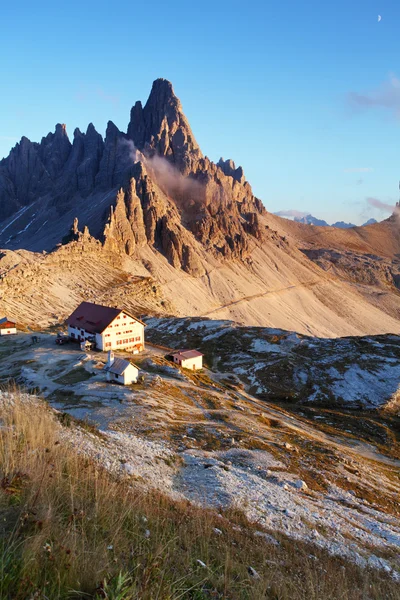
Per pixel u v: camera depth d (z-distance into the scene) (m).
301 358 119.44
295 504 26.34
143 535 11.31
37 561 7.28
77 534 9.03
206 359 125.69
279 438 53.78
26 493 10.55
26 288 174.75
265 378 106.62
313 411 87.06
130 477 19.58
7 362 84.81
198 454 36.81
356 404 93.00
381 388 99.12
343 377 105.25
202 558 11.45
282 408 87.69
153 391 67.25
